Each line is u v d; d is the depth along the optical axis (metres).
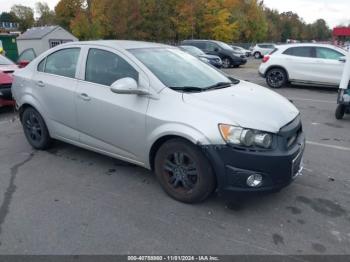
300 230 3.21
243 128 3.18
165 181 3.74
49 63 4.92
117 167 4.61
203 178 3.40
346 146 5.59
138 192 3.92
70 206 3.62
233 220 3.36
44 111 4.88
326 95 10.75
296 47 12.04
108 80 4.12
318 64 11.57
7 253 2.89
